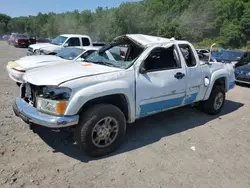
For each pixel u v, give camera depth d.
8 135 4.38
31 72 4.15
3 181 3.14
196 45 63.03
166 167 3.68
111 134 3.96
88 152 3.76
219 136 4.89
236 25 68.56
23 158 3.70
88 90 3.60
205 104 5.98
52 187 3.10
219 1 72.06
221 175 3.57
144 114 4.43
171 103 4.84
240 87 10.32
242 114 6.38
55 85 3.50
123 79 4.01
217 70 5.91
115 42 5.07
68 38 13.80
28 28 92.06
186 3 75.81
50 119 3.46
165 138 4.66
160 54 4.64
